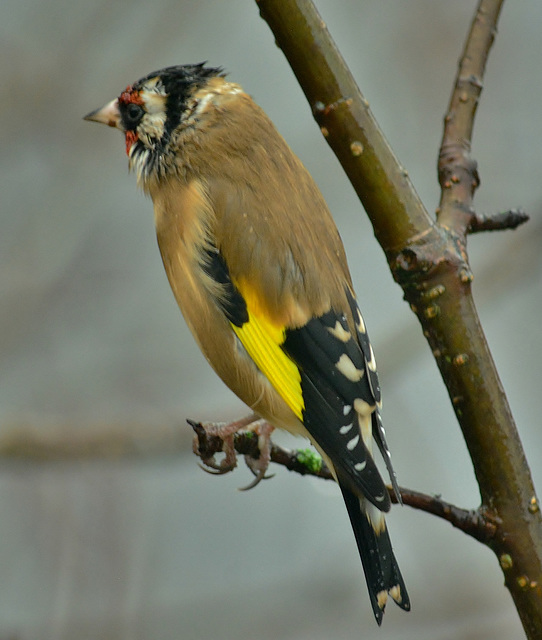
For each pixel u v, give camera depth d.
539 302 12.12
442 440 11.69
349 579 11.21
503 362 11.91
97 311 12.71
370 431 6.43
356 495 5.98
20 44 12.65
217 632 10.50
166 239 7.39
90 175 12.64
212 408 11.34
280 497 12.11
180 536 11.53
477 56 5.86
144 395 12.45
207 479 11.91
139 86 7.67
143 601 10.31
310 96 5.29
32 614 10.00
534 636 5.11
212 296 7.00
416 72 13.27
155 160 7.52
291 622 10.76
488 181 12.61
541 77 12.95
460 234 5.38
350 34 13.47
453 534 10.96
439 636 10.53
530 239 12.11
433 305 5.23
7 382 12.16
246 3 13.73
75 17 12.83
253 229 6.89
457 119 5.76
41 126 12.55
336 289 6.78
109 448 10.73
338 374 6.53
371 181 5.28
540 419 11.55
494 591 10.63
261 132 7.34
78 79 12.62
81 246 12.88
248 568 11.54
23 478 10.60
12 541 10.35
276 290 6.78
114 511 10.55
